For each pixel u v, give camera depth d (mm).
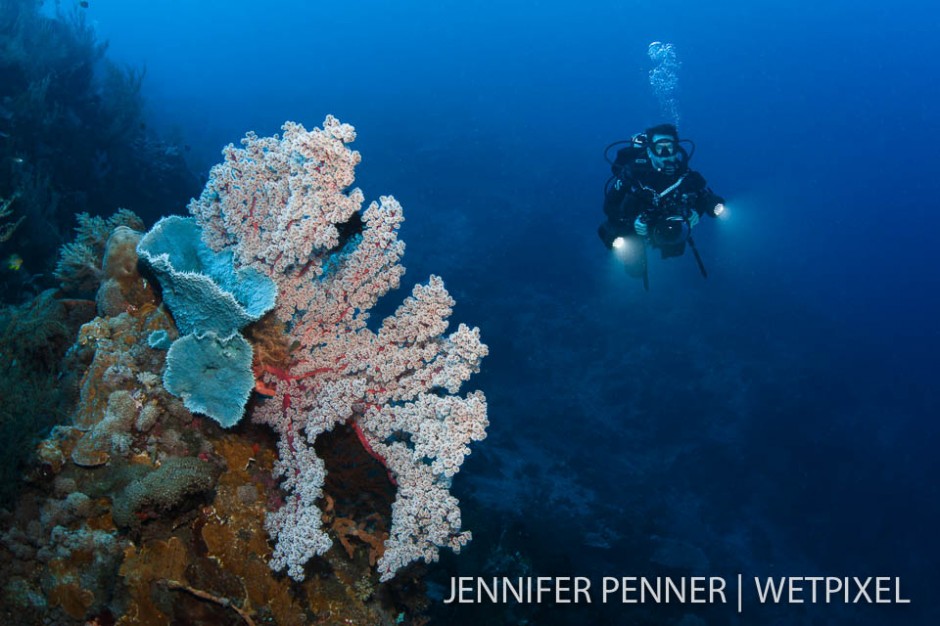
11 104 10336
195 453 2832
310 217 2672
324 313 2902
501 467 11508
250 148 2939
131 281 3170
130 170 12211
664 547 10453
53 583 2533
